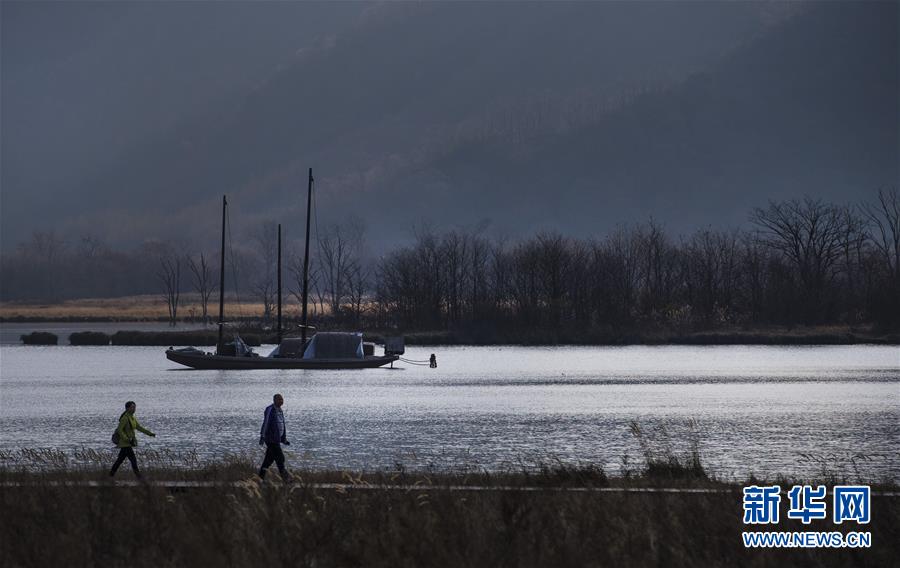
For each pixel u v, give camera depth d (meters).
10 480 102.56
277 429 110.94
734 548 77.12
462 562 71.06
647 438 188.38
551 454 164.75
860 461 159.12
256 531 75.25
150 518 80.00
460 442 186.25
